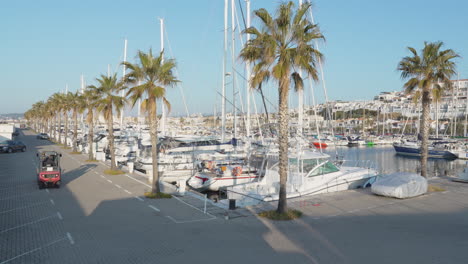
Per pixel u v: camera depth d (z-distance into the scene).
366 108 160.75
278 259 9.17
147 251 9.72
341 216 13.84
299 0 23.08
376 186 17.70
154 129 17.81
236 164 26.88
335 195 18.00
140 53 17.69
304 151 21.31
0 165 30.31
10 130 55.34
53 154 20.41
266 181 19.06
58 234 11.23
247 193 17.20
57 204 15.68
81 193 18.36
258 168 23.86
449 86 19.75
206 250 9.84
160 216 13.72
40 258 9.12
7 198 16.95
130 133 47.84
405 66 20.08
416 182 17.67
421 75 19.55
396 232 11.65
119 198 17.20
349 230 11.90
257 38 13.23
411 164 45.16
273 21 13.17
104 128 73.69
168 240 10.70
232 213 14.30
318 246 10.23
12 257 9.19
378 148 70.88
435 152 52.22
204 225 12.47
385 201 16.58
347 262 8.96
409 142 59.78
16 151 43.25
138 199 16.98
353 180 20.00
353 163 41.91
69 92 43.88
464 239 10.88
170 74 18.45
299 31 13.01
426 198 17.23
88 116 34.56
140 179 23.45
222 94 31.78
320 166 19.44
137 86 17.48
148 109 17.94
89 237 10.95
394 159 51.25
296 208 15.16
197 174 23.39
